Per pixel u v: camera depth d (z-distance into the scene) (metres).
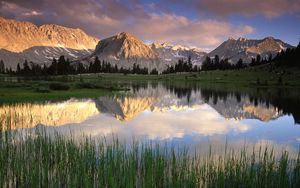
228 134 33.22
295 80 157.25
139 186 13.90
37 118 38.75
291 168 16.62
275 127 38.41
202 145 26.84
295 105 63.84
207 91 107.81
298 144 28.77
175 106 62.12
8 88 66.75
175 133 32.91
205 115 49.28
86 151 17.06
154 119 43.66
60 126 34.88
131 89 107.75
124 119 42.50
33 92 64.25
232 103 68.25
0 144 20.39
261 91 108.44
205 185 13.98
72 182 14.27
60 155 17.52
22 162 16.02
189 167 15.90
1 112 41.22
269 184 13.61
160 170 14.64
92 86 88.19
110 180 13.15
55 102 55.97
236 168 14.47
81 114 45.03
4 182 14.73
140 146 25.14
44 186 14.00
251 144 28.30
